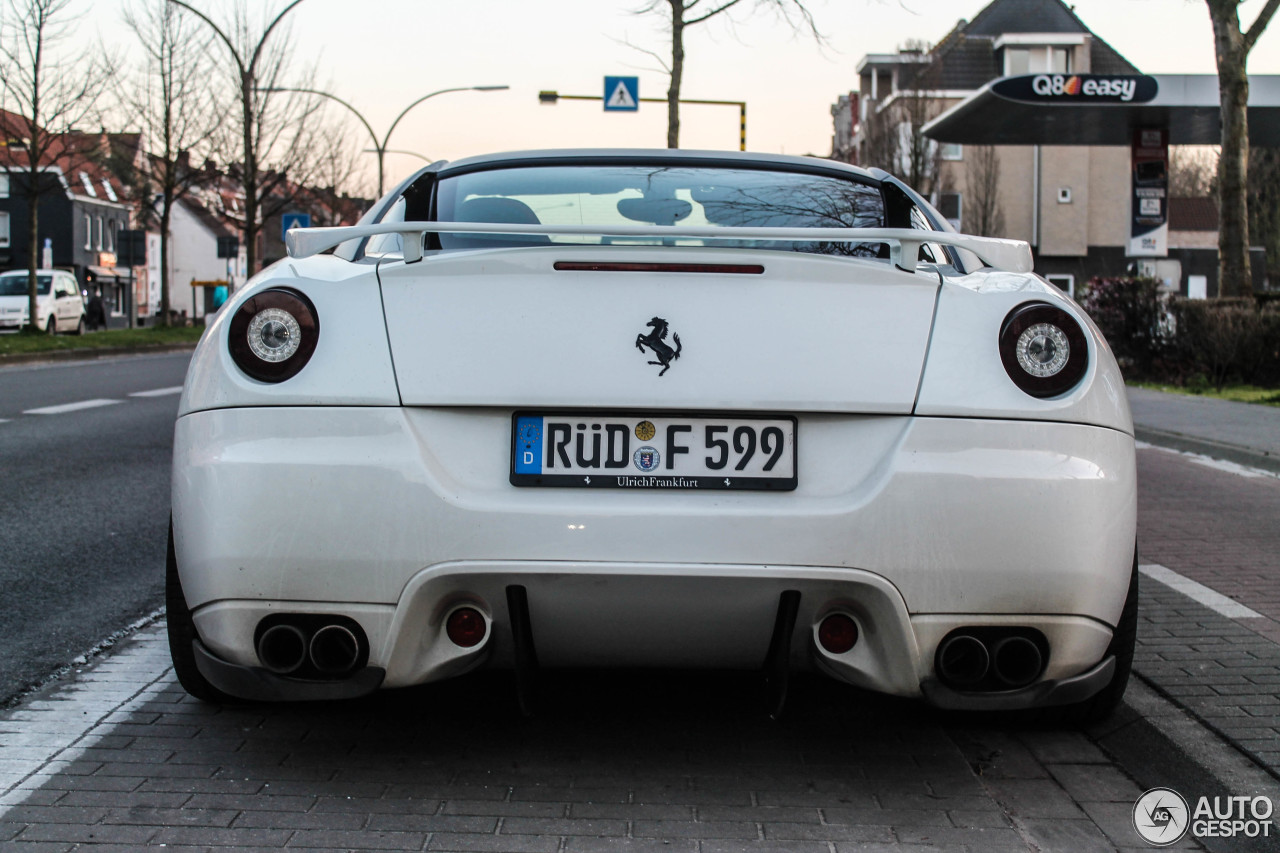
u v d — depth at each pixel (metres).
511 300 2.51
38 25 29.80
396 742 3.07
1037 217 54.72
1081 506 2.47
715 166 3.57
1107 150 54.88
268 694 2.53
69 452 8.82
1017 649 2.55
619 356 2.48
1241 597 4.71
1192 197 77.12
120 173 40.16
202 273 84.88
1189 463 9.38
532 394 2.46
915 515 2.44
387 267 2.55
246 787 2.76
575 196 3.38
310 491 2.44
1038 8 55.66
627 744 3.08
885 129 49.81
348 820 2.59
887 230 2.48
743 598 2.46
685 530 2.42
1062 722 3.23
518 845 2.47
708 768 2.93
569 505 2.43
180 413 2.61
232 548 2.46
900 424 2.49
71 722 3.20
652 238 3.04
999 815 2.67
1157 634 4.13
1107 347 2.70
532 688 2.65
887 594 2.44
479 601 2.50
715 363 2.48
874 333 2.51
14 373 18.58
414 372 2.48
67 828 2.53
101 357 27.72
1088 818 2.66
